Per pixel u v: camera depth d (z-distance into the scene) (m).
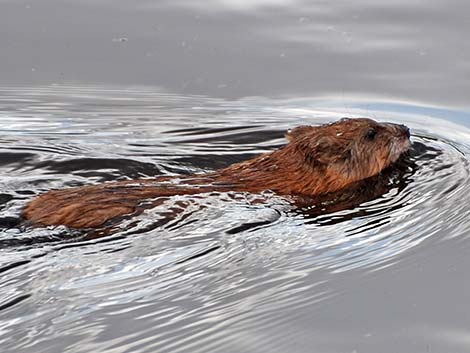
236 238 29.92
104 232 29.48
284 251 29.61
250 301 26.75
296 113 42.06
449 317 26.28
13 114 41.72
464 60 46.12
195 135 39.94
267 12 51.69
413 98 43.31
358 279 28.17
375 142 36.22
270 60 46.78
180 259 28.42
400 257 29.58
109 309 25.86
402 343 25.16
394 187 35.19
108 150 37.62
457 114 41.97
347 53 47.25
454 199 33.78
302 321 26.03
